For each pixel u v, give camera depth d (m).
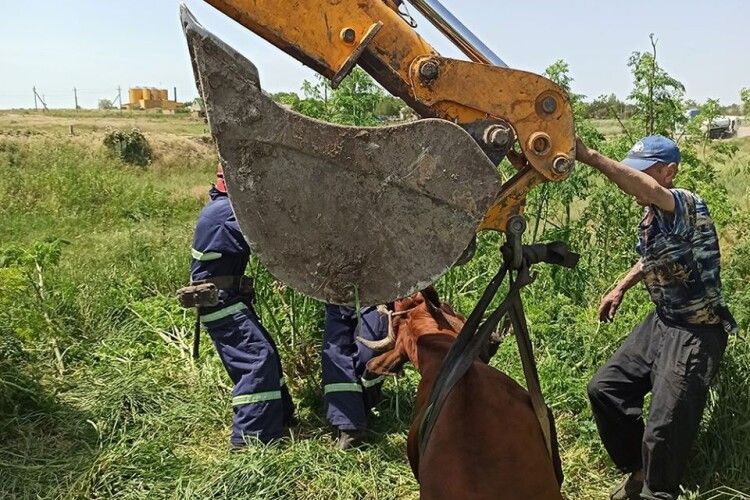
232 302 5.02
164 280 8.47
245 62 2.26
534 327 5.71
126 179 17.11
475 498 2.55
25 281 6.85
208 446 5.22
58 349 6.58
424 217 2.44
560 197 7.08
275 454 4.76
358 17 2.48
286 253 2.38
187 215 14.64
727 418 4.31
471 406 2.86
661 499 3.90
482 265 6.95
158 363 6.36
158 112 69.06
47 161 19.53
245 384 5.01
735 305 5.26
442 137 2.41
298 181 2.35
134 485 4.61
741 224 8.09
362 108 6.07
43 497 4.53
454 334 3.48
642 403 4.19
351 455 4.86
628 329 5.20
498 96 2.60
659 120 7.02
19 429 5.23
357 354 5.04
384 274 2.46
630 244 6.93
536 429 2.94
